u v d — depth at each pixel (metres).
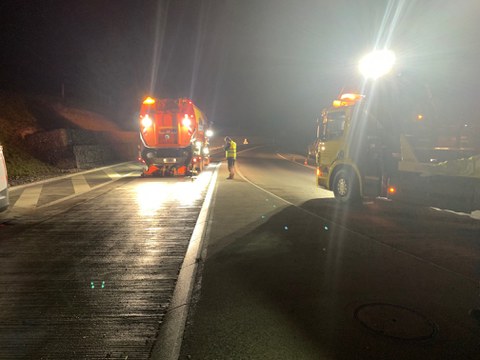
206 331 3.58
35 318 3.93
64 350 3.33
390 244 6.48
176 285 4.80
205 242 6.52
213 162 26.86
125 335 3.59
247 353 3.21
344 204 10.40
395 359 3.12
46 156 19.11
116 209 9.62
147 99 16.59
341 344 3.34
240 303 4.17
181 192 12.47
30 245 6.53
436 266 5.38
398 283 4.75
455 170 7.60
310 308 4.05
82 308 4.16
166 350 3.30
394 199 8.91
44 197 11.44
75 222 8.22
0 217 8.70
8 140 18.06
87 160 21.39
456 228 7.68
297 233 7.16
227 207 9.77
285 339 3.43
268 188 13.66
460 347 3.30
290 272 5.11
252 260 5.60
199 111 18.81
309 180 16.62
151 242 6.71
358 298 4.30
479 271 5.20
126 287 4.74
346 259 5.67
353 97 10.10
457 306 4.11
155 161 16.64
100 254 6.05
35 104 23.83
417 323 3.72
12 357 3.22
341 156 10.55
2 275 5.15
